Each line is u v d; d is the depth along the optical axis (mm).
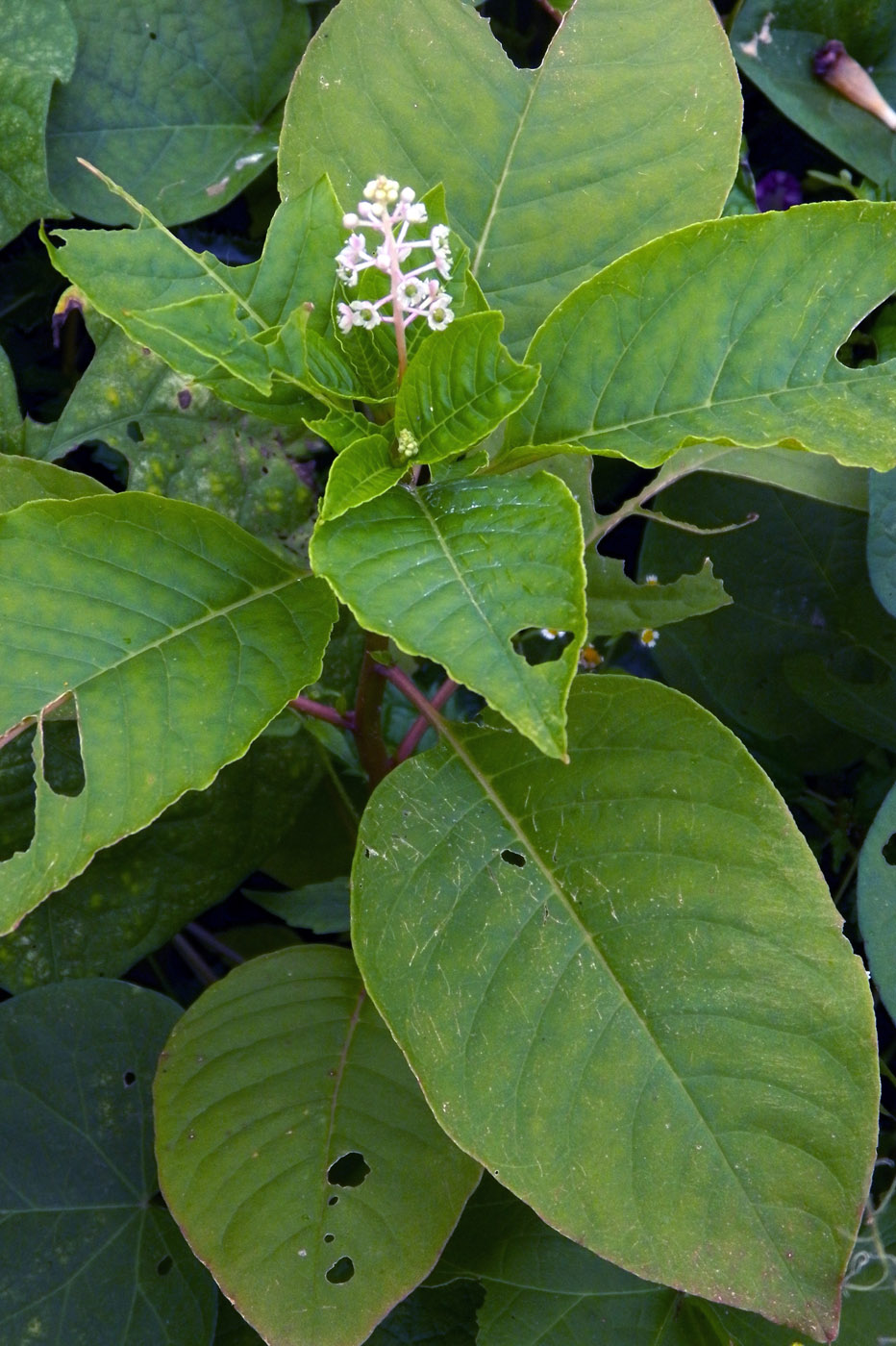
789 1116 745
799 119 927
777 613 928
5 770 863
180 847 875
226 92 912
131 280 740
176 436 871
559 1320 818
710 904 756
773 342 759
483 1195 838
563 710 680
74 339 938
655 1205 743
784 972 750
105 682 743
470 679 688
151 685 745
